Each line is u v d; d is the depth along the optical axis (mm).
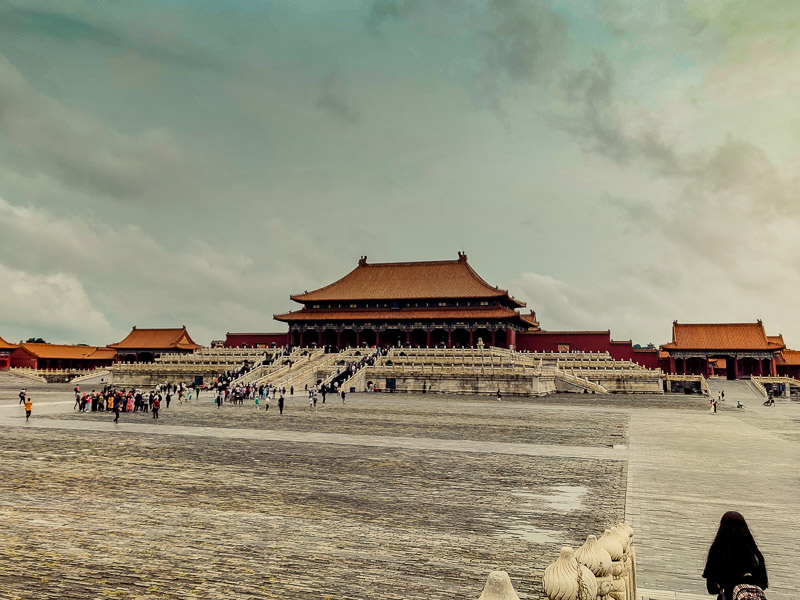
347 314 151750
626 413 68250
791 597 14438
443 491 25891
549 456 35625
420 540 18969
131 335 177375
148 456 33781
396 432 46312
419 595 14594
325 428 48438
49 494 24438
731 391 110812
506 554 17703
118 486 26000
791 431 51312
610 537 10109
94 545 18172
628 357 138625
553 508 23172
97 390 105938
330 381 99312
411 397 90438
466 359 107250
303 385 99750
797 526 20812
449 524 20812
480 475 29516
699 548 18359
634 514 22328
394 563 16859
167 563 16672
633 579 11383
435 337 149625
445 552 17844
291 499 24094
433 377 100375
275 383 94312
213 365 111625
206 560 16938
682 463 33594
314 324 152875
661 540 19156
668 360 141250
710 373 152250
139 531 19594
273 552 17703
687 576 15922
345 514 21938
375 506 23172
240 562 16812
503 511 22641
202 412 63062
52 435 42594
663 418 62656
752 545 8953
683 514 22359
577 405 79875
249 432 45281
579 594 7762
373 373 103500
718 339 137250
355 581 15469
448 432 46844
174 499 23812
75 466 30516
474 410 68438
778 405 91938
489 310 143375
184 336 174750
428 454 35750
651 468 31891
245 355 126938
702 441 43531
